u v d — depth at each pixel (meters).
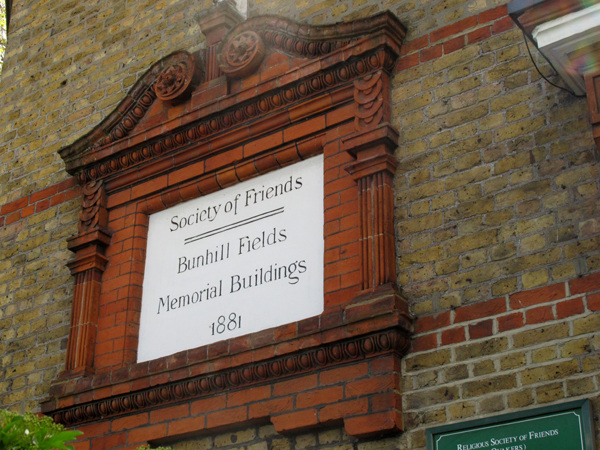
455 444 5.70
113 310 7.69
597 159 5.96
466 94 6.69
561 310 5.70
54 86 9.44
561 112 6.23
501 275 6.02
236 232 7.41
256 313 6.96
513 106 6.45
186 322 7.33
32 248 8.63
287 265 6.98
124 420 7.16
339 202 6.85
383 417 5.94
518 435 5.52
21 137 9.39
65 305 8.11
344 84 7.17
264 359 6.53
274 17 7.69
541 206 6.05
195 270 7.50
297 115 7.32
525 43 6.57
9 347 8.27
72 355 7.64
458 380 5.88
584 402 5.36
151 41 8.92
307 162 7.27
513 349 5.77
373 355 6.15
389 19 7.04
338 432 6.24
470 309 6.04
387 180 6.68
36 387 7.90
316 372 6.36
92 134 8.37
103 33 9.34
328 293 6.58
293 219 7.12
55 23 9.84
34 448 4.19
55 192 8.77
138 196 8.03
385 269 6.36
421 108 6.84
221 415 6.67
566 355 5.58
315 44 7.40
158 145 7.95
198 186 7.73
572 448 5.31
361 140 6.80
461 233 6.29
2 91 9.88
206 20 8.24
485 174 6.36
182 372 6.89
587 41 5.59
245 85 7.74
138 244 7.88
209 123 7.70
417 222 6.50
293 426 6.29
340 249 6.68
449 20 7.02
